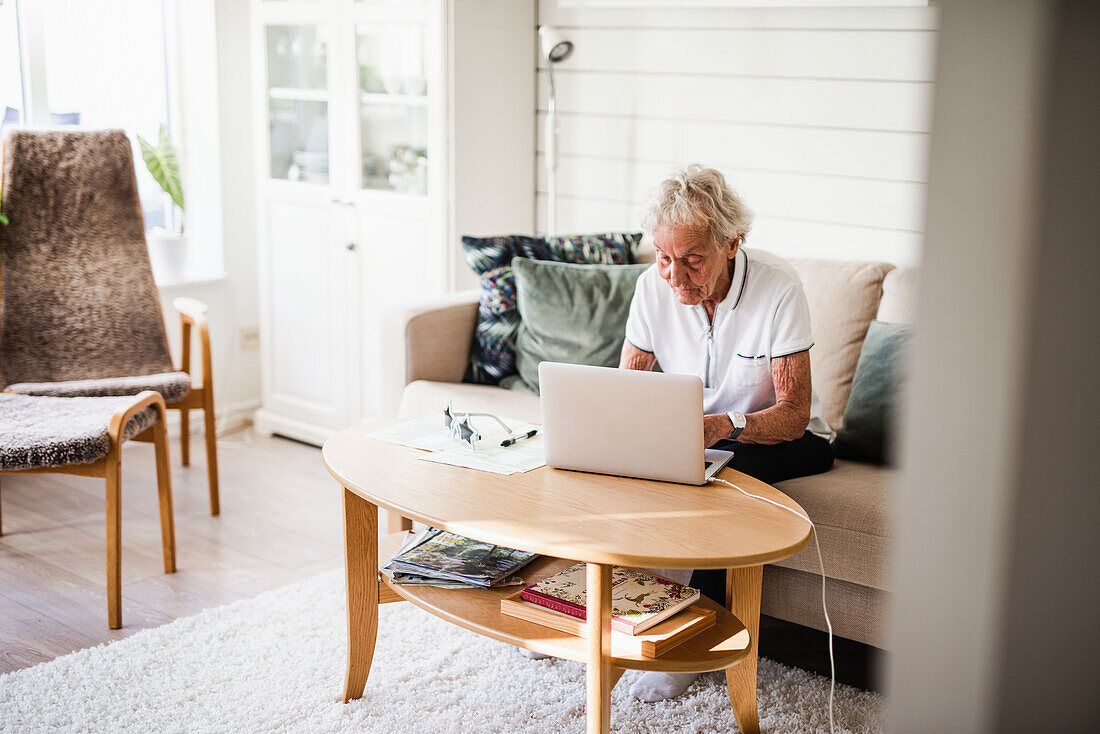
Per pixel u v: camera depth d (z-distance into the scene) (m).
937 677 0.43
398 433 2.05
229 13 3.80
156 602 2.46
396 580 1.82
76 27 3.58
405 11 3.27
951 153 0.40
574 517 1.58
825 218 2.93
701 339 2.08
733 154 3.09
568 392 1.75
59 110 3.57
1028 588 0.41
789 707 1.96
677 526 1.55
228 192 3.92
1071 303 0.39
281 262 3.81
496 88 3.38
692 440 1.70
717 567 1.43
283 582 2.60
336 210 3.60
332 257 3.64
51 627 2.31
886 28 2.72
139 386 2.83
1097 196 0.38
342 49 3.45
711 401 2.11
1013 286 0.39
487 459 1.87
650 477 1.76
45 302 3.00
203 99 3.84
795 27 2.89
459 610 1.70
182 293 3.82
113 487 2.30
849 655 2.21
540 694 2.01
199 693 2.00
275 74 3.67
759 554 1.45
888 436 2.22
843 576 1.96
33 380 2.93
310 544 2.87
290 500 3.23
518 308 2.88
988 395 0.40
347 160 3.53
